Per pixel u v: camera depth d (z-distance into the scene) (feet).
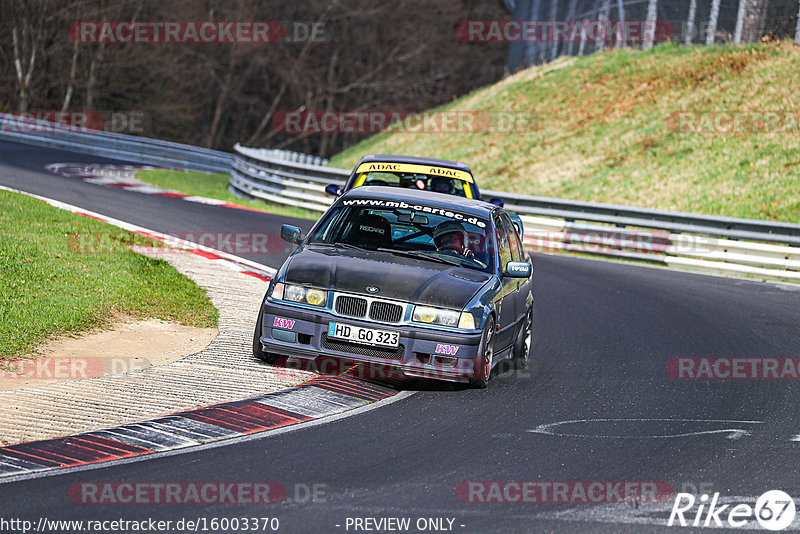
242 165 294.05
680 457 72.69
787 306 155.63
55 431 67.82
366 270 87.86
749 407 91.09
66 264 125.70
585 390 94.07
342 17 653.71
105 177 274.16
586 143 349.41
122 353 91.71
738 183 279.69
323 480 61.57
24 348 88.99
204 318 110.01
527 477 65.21
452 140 404.98
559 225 219.41
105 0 562.25
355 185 151.33
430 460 67.46
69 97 554.05
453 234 96.53
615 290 161.07
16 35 542.16
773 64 336.49
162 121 613.52
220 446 67.56
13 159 288.10
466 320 85.10
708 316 141.79
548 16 466.70
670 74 365.61
